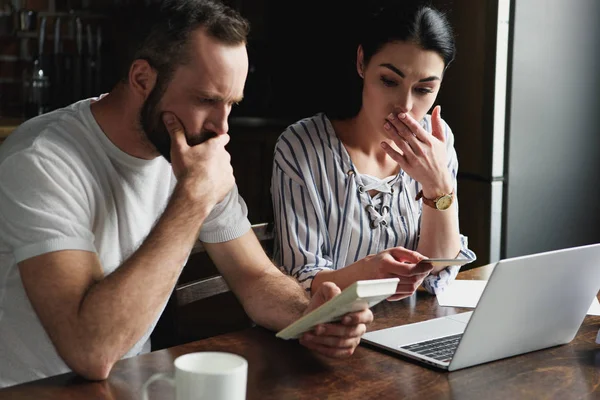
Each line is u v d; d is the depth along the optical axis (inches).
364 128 71.4
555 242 119.6
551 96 114.5
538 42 111.5
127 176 57.5
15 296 54.8
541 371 49.3
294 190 70.1
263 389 45.6
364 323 50.7
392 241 72.1
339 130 72.2
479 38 110.2
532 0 109.8
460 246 71.7
